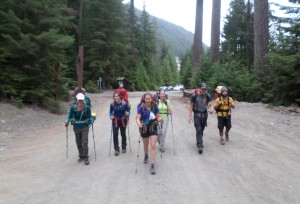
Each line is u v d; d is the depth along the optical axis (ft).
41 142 35.06
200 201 18.86
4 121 44.21
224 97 32.55
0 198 19.47
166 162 26.84
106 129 42.86
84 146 26.73
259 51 71.77
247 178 22.67
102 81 153.69
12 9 53.31
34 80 55.93
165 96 30.42
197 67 95.91
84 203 18.76
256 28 72.54
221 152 29.63
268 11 73.26
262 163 26.12
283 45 58.23
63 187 21.35
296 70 55.93
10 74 52.47
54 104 58.34
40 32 56.13
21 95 53.47
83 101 26.99
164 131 30.07
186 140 35.22
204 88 30.07
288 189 20.63
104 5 147.64
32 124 45.91
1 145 33.35
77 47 149.69
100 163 26.96
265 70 69.87
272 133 36.99
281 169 24.59
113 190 20.74
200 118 30.04
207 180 22.38
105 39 150.00
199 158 27.86
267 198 19.24
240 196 19.56
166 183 21.89
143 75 221.46
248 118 46.73
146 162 26.66
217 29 92.58
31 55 54.03
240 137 35.45
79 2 155.02
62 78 64.64
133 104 73.15
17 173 24.23
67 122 27.14
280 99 60.08
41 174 24.06
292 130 38.22
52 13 57.16
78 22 154.61
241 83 72.33
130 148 30.91
